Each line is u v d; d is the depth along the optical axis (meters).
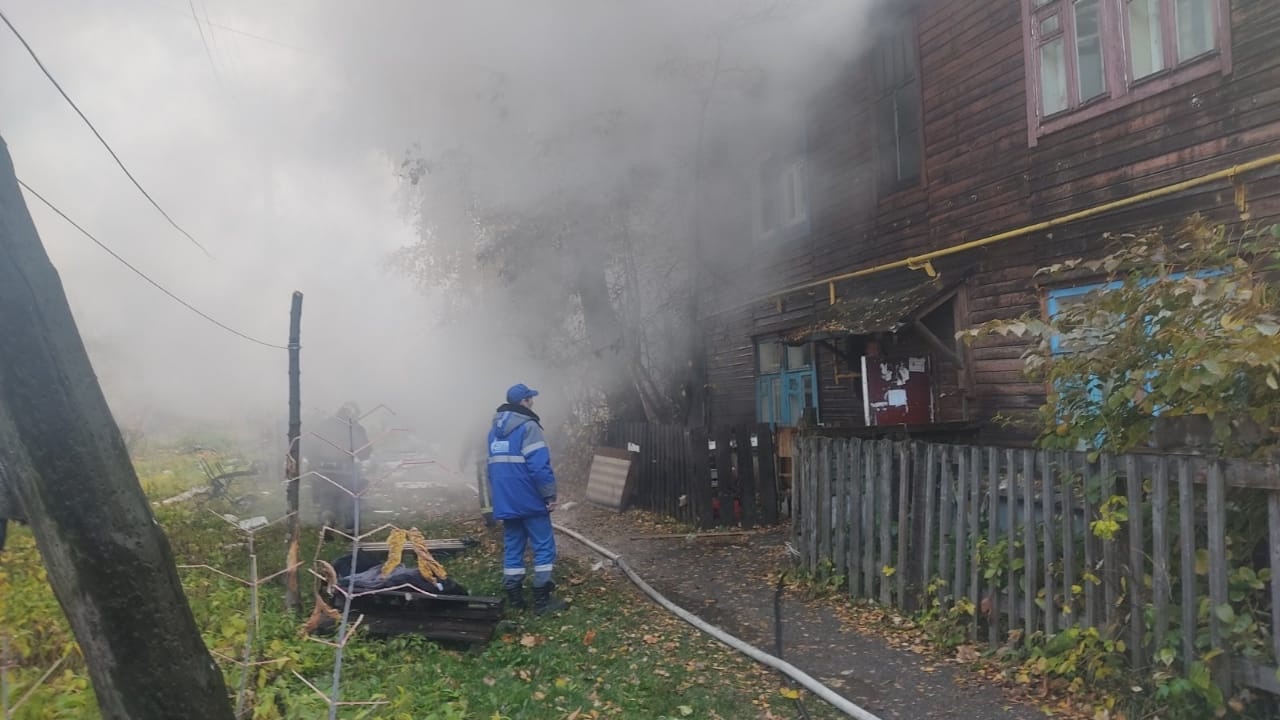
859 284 9.15
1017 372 7.00
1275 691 2.95
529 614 5.16
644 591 5.76
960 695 3.81
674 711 3.65
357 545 3.00
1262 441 3.15
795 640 4.66
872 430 6.40
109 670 1.92
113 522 1.89
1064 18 6.59
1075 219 6.38
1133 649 3.45
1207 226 3.92
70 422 1.85
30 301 1.82
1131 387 3.58
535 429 5.24
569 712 3.56
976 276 7.51
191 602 4.39
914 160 8.44
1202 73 5.52
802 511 5.93
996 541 4.24
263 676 3.35
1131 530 3.47
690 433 8.34
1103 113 6.24
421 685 3.70
